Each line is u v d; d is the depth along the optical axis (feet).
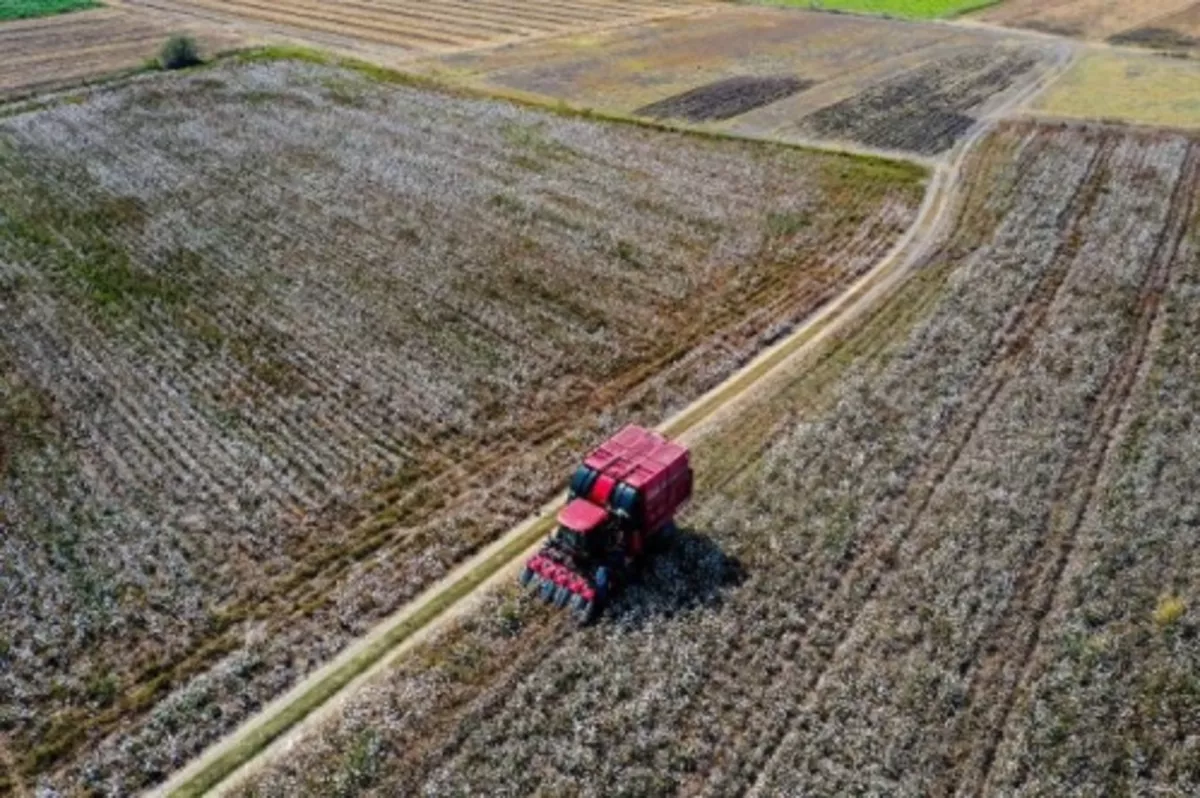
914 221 142.72
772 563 78.59
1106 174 152.76
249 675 71.61
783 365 107.45
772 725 64.90
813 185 154.71
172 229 140.26
